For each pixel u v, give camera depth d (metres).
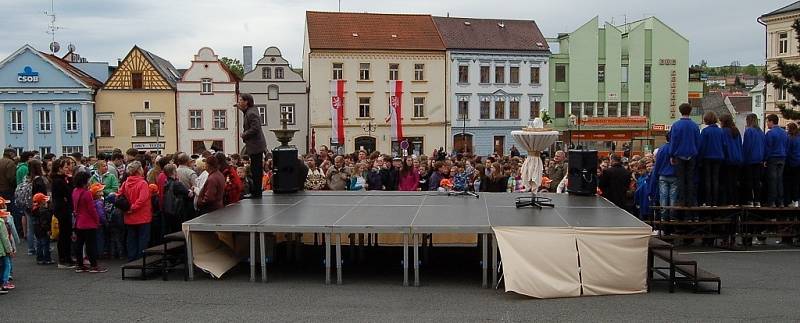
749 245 14.25
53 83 50.44
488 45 55.62
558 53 57.25
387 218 11.08
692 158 13.34
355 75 53.59
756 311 9.08
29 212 13.69
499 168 17.25
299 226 10.60
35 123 50.59
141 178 12.73
